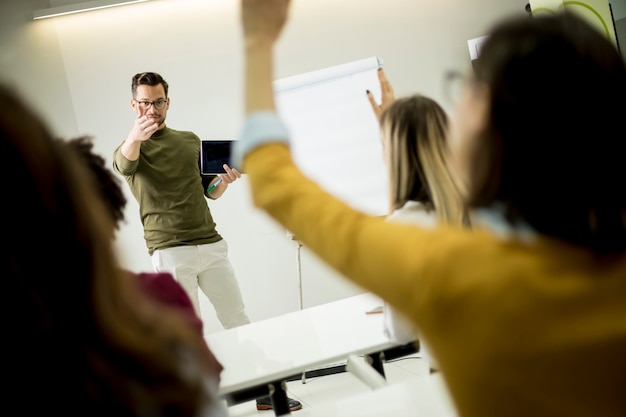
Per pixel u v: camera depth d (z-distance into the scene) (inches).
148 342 24.2
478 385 20.7
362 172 169.8
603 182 20.4
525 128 20.5
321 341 85.0
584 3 152.0
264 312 187.0
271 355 83.7
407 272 21.1
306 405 138.3
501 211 21.8
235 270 185.9
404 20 186.9
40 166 23.3
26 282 22.6
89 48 180.5
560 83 20.2
